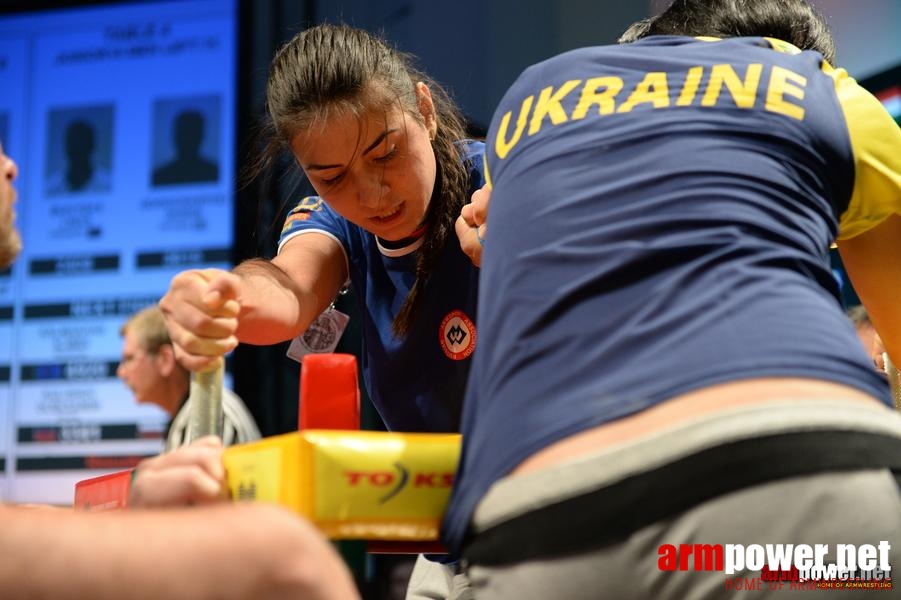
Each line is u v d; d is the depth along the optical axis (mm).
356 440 872
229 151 3719
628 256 846
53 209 3801
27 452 3660
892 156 980
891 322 1109
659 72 972
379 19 3697
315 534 636
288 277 1360
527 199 928
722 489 732
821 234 910
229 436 2322
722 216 858
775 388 768
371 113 1315
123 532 605
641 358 801
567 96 983
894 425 780
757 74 955
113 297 3709
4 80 3908
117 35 3879
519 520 777
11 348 3734
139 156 3783
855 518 734
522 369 838
